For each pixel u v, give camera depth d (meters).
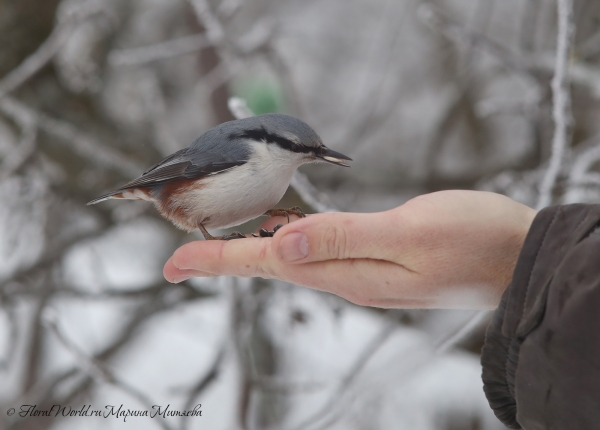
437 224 3.82
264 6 12.83
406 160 11.38
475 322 5.38
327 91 12.73
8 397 9.23
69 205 8.61
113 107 10.26
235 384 6.32
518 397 3.22
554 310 3.05
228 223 5.20
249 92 8.98
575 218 3.29
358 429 7.59
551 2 9.17
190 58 11.60
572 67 7.57
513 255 3.87
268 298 7.11
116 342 8.05
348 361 8.43
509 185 7.11
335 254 3.88
